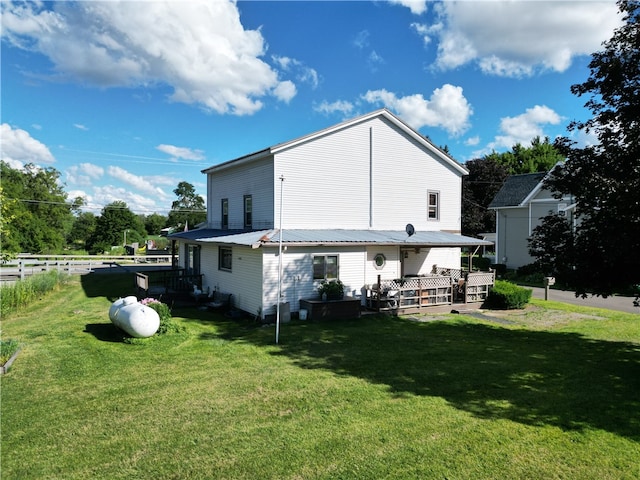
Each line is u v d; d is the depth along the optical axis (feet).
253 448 17.94
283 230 51.62
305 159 53.83
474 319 49.52
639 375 28.63
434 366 30.30
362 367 29.89
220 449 17.85
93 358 31.07
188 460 16.94
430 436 19.25
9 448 17.88
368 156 58.65
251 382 26.45
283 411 21.97
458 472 16.22
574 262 30.68
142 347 34.12
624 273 28.91
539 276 87.76
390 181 60.75
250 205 59.62
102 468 16.35
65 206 192.85
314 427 20.04
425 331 42.34
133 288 70.69
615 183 27.20
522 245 103.71
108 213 203.82
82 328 40.60
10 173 176.45
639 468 16.74
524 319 49.88
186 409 22.12
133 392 24.52
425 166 64.39
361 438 18.94
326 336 39.52
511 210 106.32
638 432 20.01
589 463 17.08
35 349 33.22
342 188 56.44
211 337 38.58
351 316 48.75
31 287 57.77
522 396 24.54
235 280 53.06
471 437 19.22
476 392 25.13
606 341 38.86
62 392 24.40
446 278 55.77
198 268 69.05
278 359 31.71
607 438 19.33
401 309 51.62
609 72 30.25
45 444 18.24
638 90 29.71
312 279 49.96
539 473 16.26
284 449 17.87
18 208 140.56
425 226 64.44
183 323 44.65
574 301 64.85
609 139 31.68
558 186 33.60
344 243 48.60
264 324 44.83
